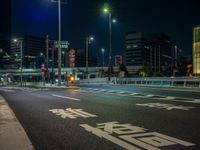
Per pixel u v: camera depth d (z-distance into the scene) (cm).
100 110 1150
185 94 2042
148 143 602
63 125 837
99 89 2909
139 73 11519
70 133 723
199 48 6381
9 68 17025
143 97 1748
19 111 1205
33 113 1127
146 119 904
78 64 18812
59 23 3969
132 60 19375
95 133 711
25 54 19475
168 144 592
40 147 598
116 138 651
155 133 695
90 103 1441
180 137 652
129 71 14112
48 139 666
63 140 652
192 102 1404
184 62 11238
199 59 6384
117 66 11481
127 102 1444
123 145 591
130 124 820
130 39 19650
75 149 575
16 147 589
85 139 654
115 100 1569
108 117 959
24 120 950
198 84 3288
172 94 2039
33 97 2023
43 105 1423
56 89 3231
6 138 673
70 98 1788
